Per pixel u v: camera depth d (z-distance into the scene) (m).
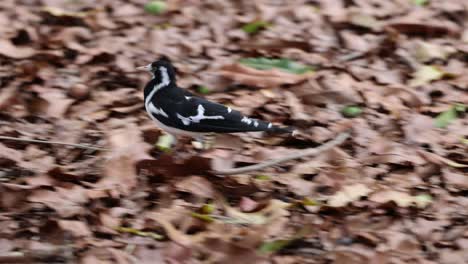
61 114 12.90
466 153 12.27
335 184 11.23
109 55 14.54
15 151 11.55
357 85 13.86
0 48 14.30
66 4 16.69
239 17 16.27
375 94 13.67
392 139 12.61
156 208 10.65
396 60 15.05
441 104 13.68
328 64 14.72
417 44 15.20
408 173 11.69
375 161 11.87
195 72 14.36
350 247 10.02
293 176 11.46
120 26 15.89
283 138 12.45
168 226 10.00
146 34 15.49
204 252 9.67
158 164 11.05
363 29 16.12
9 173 11.26
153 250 9.69
